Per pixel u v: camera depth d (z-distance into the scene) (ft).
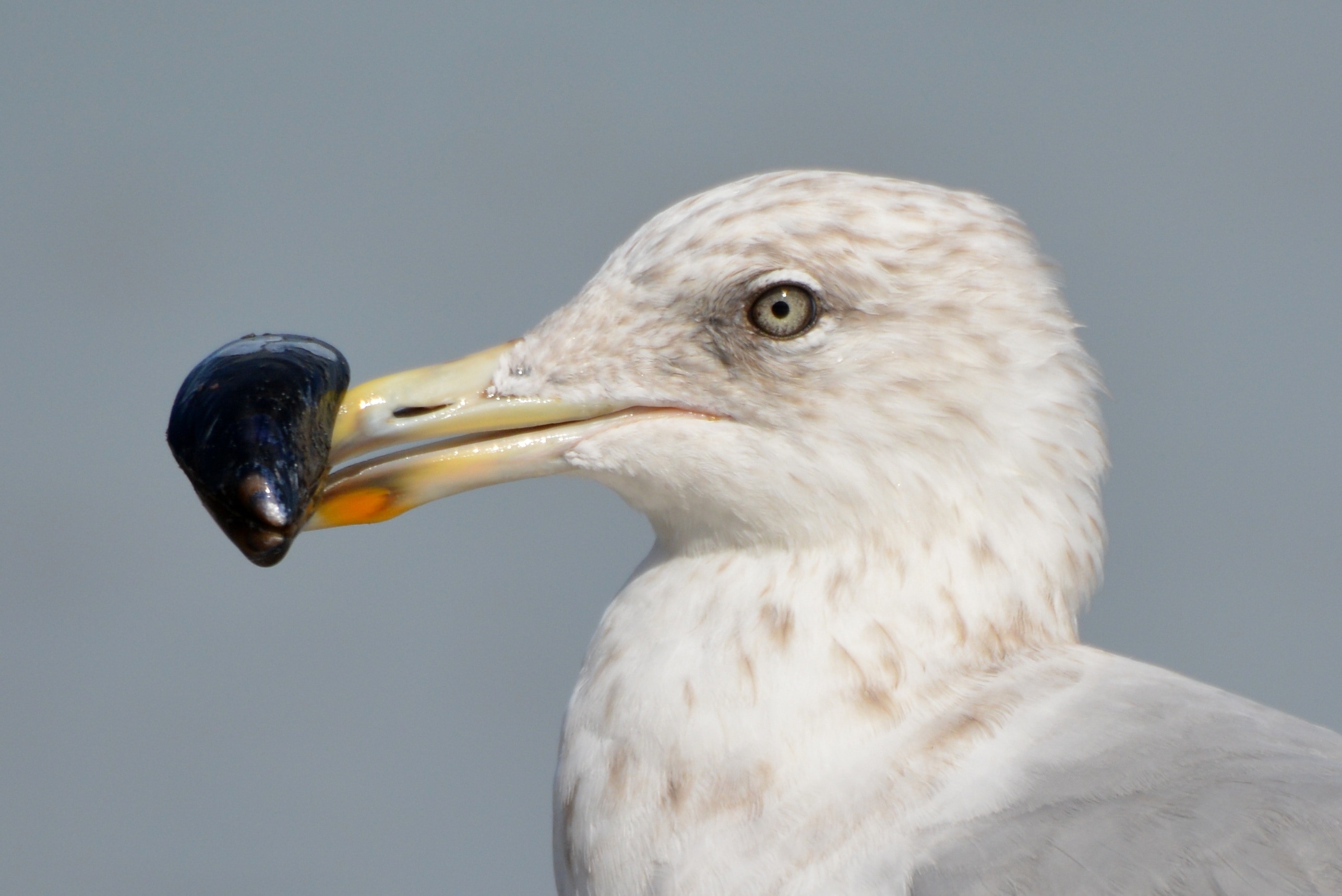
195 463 8.81
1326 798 8.70
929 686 8.81
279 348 8.87
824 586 8.84
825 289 8.86
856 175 8.91
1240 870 8.68
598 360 8.91
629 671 8.84
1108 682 8.82
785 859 8.77
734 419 8.88
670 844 8.79
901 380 8.86
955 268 8.87
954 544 8.84
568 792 8.84
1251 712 8.81
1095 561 8.87
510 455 8.91
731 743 8.80
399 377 8.93
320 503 8.91
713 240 8.88
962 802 8.77
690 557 8.89
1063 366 8.88
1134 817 8.71
